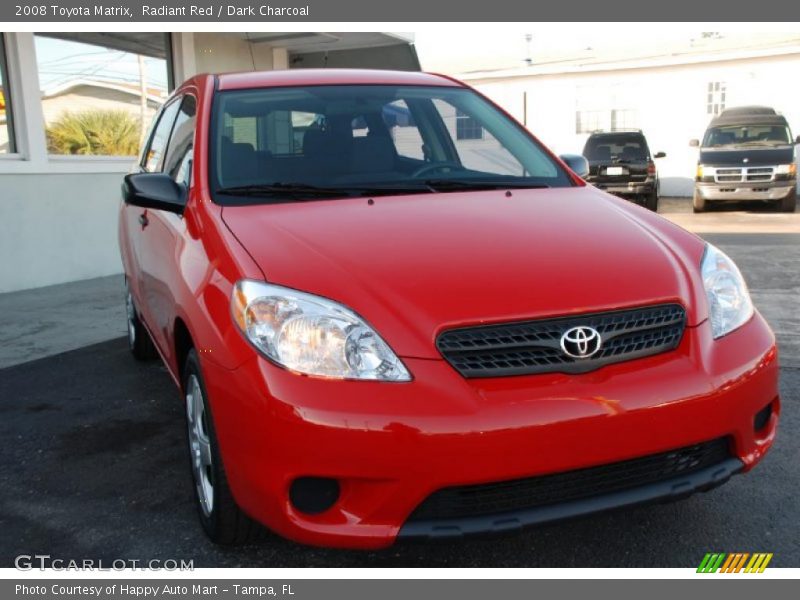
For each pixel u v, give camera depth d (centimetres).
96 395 448
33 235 788
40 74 792
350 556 266
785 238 1067
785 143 1573
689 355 238
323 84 370
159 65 947
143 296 394
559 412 216
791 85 1927
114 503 312
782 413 382
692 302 247
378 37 1099
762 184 1523
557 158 363
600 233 274
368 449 211
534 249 257
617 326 234
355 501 219
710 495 299
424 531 216
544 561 258
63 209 816
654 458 230
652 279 247
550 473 217
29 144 775
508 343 224
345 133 343
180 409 420
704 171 1562
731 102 1991
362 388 215
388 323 223
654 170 1638
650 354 236
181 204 312
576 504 223
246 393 224
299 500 224
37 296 747
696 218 1468
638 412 221
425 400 213
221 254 259
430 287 232
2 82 761
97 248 858
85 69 843
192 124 354
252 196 302
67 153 831
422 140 354
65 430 395
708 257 272
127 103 903
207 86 364
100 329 606
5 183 757
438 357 220
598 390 222
